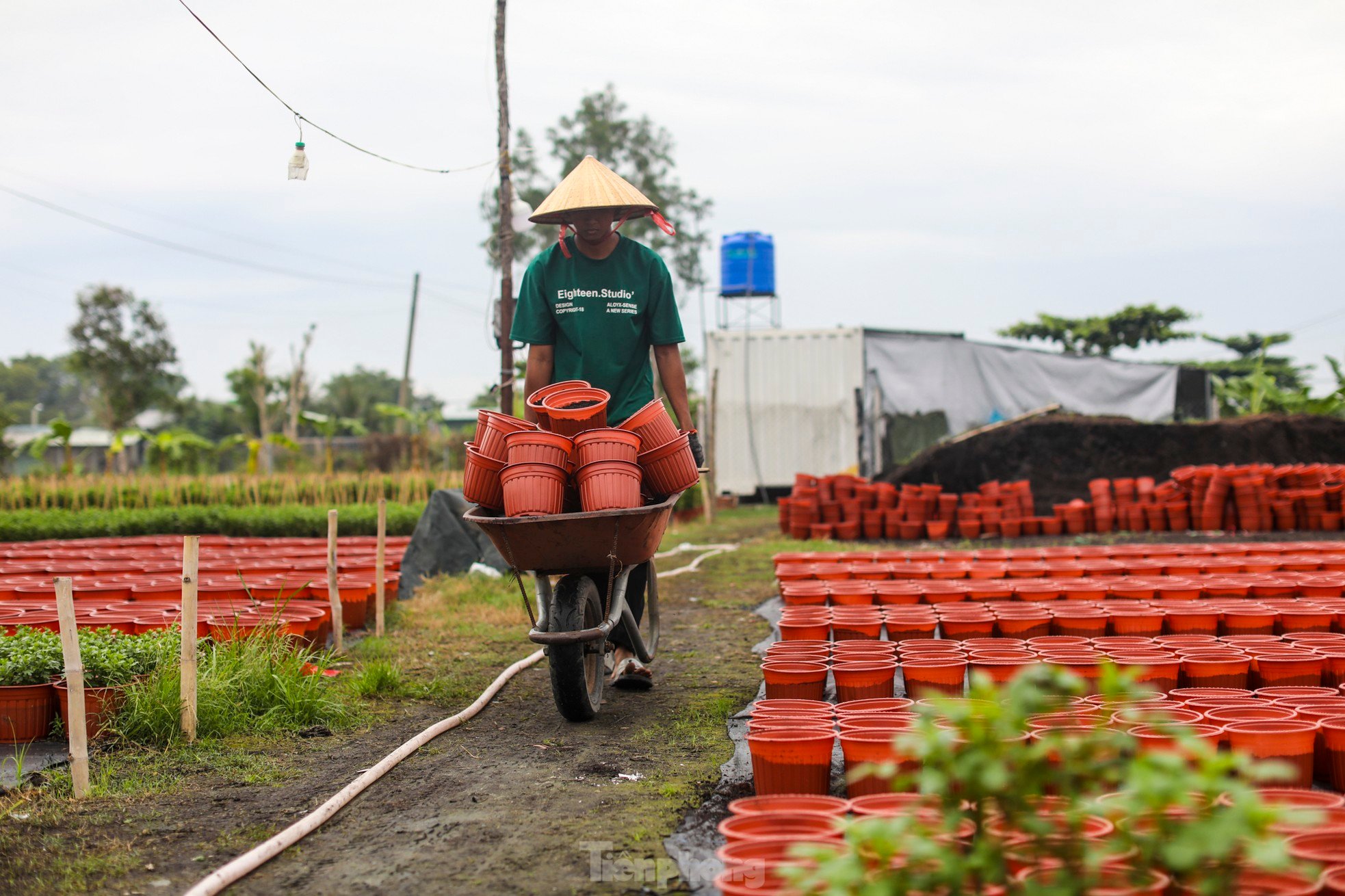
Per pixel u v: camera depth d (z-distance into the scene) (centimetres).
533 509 438
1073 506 1387
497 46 1062
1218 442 1658
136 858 315
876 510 1409
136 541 1216
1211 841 177
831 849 200
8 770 407
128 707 447
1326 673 470
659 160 3075
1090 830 230
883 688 446
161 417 3791
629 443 448
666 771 399
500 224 1060
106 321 3114
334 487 1798
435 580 939
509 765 411
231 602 657
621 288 523
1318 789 352
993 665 441
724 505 2017
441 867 305
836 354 2039
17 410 6209
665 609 842
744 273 2316
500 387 1050
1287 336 3462
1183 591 679
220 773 402
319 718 479
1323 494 1318
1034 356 2114
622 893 283
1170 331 3331
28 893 289
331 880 297
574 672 453
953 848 208
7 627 573
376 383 5503
